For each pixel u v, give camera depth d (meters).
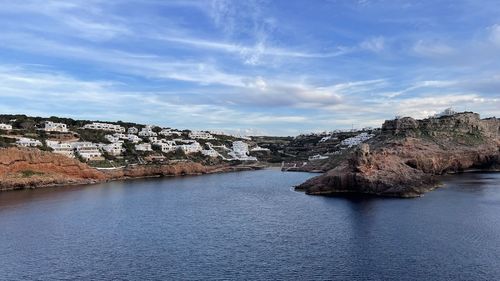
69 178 174.50
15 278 57.28
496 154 199.50
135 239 76.56
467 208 96.19
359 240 72.00
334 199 118.50
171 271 59.25
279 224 87.12
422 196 115.94
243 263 61.97
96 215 100.12
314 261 61.97
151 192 147.25
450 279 53.56
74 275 58.19
